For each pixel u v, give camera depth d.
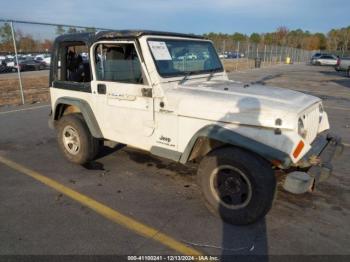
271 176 3.09
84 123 4.62
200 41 4.44
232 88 3.79
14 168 4.77
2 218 3.39
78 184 4.24
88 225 3.29
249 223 3.26
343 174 4.65
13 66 26.53
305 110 3.28
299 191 2.95
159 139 3.77
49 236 3.09
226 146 3.35
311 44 86.44
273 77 20.27
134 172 4.65
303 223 3.37
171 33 4.03
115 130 4.20
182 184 4.28
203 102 3.36
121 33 3.78
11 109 9.45
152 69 3.61
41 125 7.38
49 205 3.68
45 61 29.80
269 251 2.92
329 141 3.85
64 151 4.95
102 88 4.14
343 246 2.99
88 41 4.15
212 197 3.43
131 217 3.45
